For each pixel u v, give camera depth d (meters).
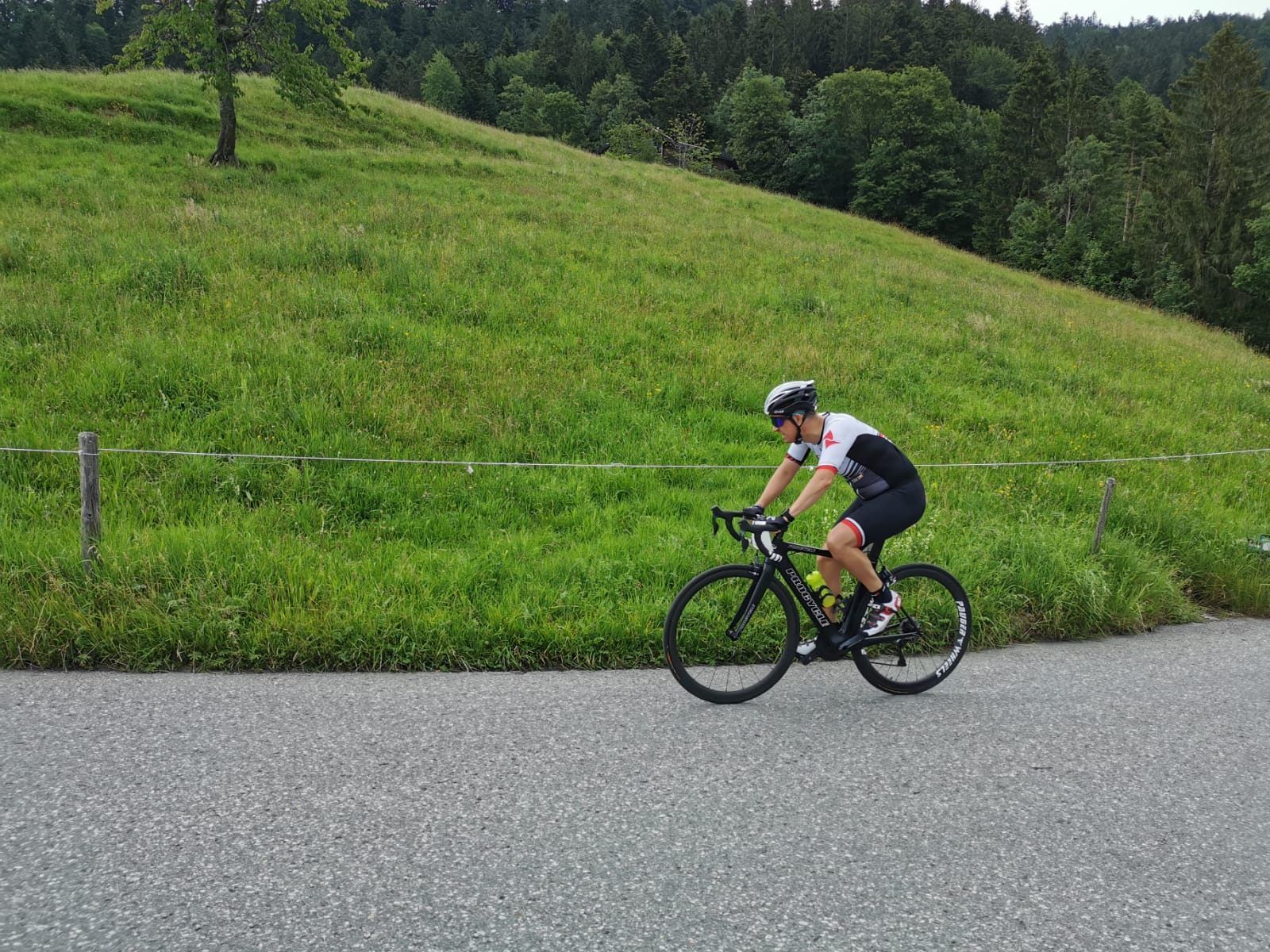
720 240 18.70
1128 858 3.05
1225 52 41.56
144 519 5.77
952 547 6.05
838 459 4.03
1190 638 5.59
